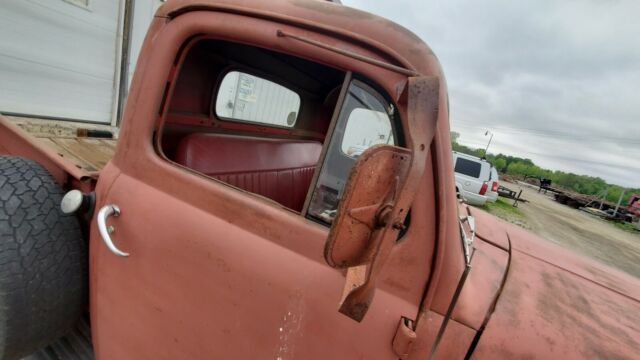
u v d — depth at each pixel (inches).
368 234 25.2
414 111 27.2
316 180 39.3
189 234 42.8
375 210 24.9
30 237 47.1
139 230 45.6
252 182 63.7
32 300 47.3
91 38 142.5
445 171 34.3
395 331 35.5
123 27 153.0
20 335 47.9
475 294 41.0
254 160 64.9
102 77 150.0
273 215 40.0
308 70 73.0
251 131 84.6
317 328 37.6
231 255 40.8
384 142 36.0
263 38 38.6
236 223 41.6
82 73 141.9
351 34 35.2
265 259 39.6
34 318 48.3
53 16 128.0
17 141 66.3
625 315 46.2
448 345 36.1
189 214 43.3
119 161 48.8
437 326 35.5
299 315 38.2
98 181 50.2
